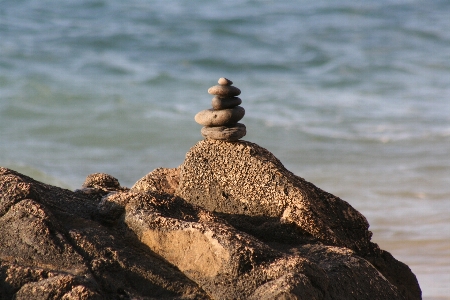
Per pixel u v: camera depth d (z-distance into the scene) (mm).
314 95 42688
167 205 11078
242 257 10016
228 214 12109
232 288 9922
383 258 12625
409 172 27156
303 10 68625
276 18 64812
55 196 11227
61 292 9469
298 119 36656
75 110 37250
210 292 10031
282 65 50625
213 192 12234
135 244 10664
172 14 63188
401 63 52219
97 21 58750
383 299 10781
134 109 37750
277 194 11930
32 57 47125
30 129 33938
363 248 12430
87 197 11758
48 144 31828
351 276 10703
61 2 63781
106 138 33031
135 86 42906
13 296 9656
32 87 39906
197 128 35125
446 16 68688
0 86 40031
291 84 45625
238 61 50406
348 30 62312
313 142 32375
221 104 12203
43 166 28109
